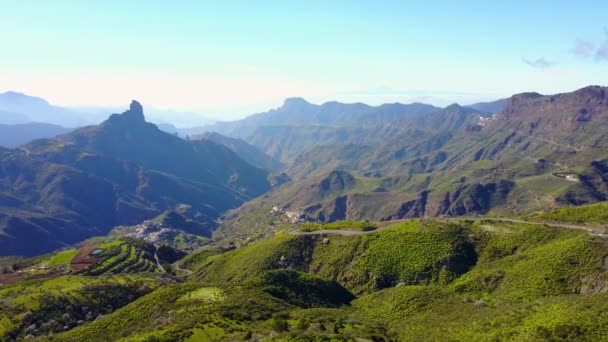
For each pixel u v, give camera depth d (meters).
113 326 113.44
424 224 174.75
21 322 128.88
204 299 118.75
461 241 156.12
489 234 157.62
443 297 119.62
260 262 183.00
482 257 148.00
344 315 112.12
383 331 98.38
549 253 123.81
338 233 192.75
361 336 89.69
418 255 155.62
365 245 173.50
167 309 114.88
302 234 195.88
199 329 93.81
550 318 76.12
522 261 127.88
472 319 94.50
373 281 153.38
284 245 190.25
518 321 81.69
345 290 150.25
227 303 112.44
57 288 152.25
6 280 178.38
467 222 171.75
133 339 91.31
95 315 141.38
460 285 130.50
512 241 149.12
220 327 95.44
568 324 69.19
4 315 130.38
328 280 149.50
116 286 159.00
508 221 164.75
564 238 138.75
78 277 168.50
